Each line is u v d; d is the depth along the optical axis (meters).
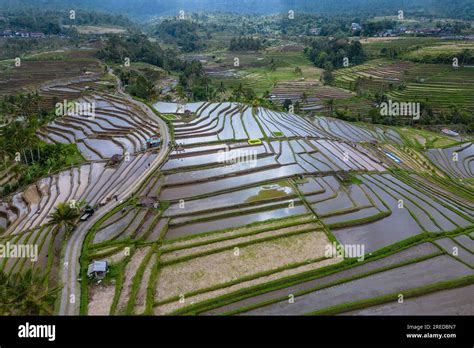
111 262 36.94
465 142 82.06
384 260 38.72
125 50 143.88
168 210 46.72
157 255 38.25
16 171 56.66
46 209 47.28
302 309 31.91
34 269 35.91
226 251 39.69
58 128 77.56
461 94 105.94
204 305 32.22
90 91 100.19
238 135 72.94
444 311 31.77
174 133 72.00
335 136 80.50
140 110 85.00
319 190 52.94
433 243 41.69
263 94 120.38
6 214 48.91
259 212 47.50
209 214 46.28
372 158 67.50
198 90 104.75
